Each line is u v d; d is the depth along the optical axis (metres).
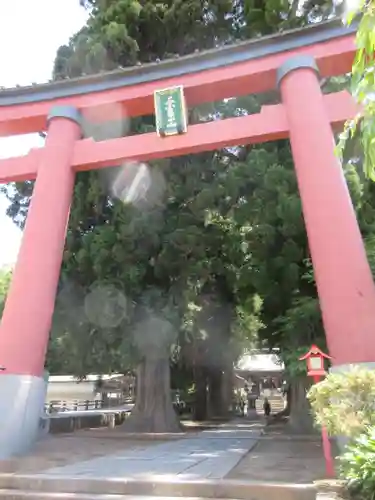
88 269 13.73
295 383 13.46
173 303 13.79
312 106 9.86
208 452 9.67
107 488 6.59
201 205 13.17
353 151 11.15
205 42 16.09
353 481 5.19
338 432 5.46
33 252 10.23
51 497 6.34
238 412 27.91
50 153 11.26
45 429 11.02
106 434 13.25
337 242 8.51
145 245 13.45
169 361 15.43
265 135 10.23
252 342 17.84
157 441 11.92
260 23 14.90
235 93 11.57
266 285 12.47
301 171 9.42
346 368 7.46
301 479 6.46
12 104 12.23
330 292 8.24
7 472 7.44
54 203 10.72
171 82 11.55
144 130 13.88
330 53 10.61
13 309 9.79
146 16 15.14
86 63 14.75
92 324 13.62
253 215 12.32
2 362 9.40
